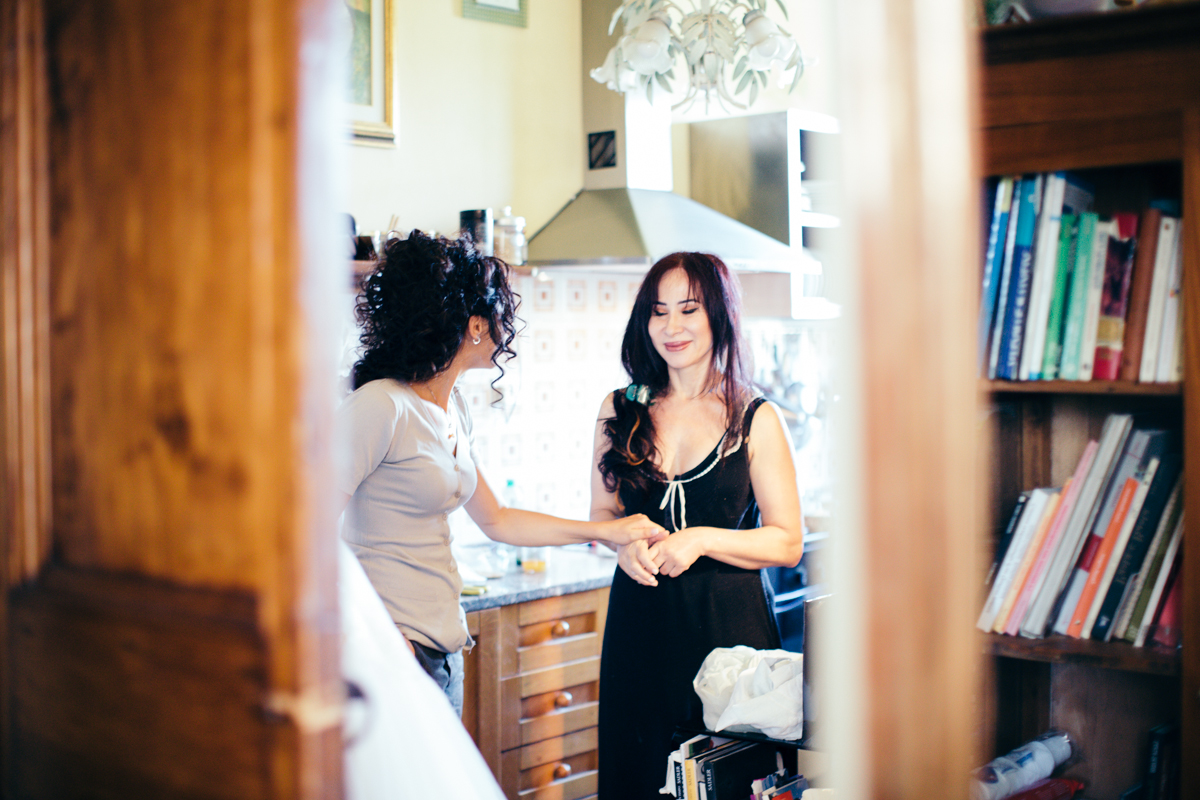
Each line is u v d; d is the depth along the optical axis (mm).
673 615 1922
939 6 770
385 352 1820
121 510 825
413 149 2828
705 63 2420
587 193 3180
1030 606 1214
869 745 754
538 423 3199
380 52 2725
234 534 729
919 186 756
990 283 1207
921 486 755
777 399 3666
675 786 1492
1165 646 1148
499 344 1948
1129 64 1099
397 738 1219
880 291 749
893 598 750
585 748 2684
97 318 839
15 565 910
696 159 3488
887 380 750
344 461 1688
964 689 776
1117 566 1176
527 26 3070
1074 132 1136
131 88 800
